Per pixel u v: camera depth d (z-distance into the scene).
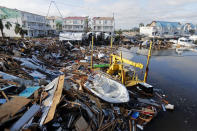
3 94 7.09
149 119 9.14
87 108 7.89
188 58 32.00
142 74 19.84
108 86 12.27
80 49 32.75
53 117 6.22
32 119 5.79
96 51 33.19
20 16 44.69
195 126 9.16
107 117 8.50
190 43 48.34
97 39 46.84
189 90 14.87
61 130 6.04
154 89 14.88
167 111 10.68
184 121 9.61
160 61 28.91
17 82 8.89
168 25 70.44
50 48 25.59
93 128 6.77
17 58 14.84
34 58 17.98
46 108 6.66
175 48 47.03
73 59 24.27
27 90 8.21
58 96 7.30
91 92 10.99
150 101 11.57
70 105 7.28
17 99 6.68
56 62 20.94
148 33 70.56
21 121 5.38
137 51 39.25
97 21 61.88
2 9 41.44
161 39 59.78
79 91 10.38
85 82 12.70
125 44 53.34
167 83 16.83
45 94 7.67
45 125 5.83
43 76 12.70
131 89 13.66
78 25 61.69
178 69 22.97
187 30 79.12
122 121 8.42
